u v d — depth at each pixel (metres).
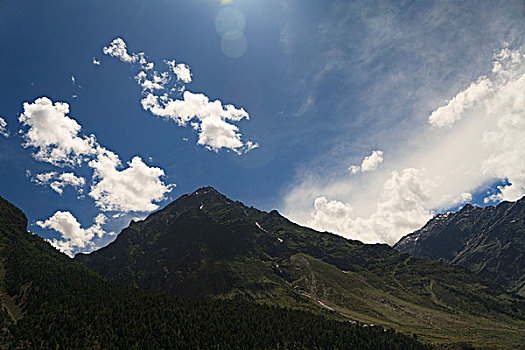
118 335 192.00
